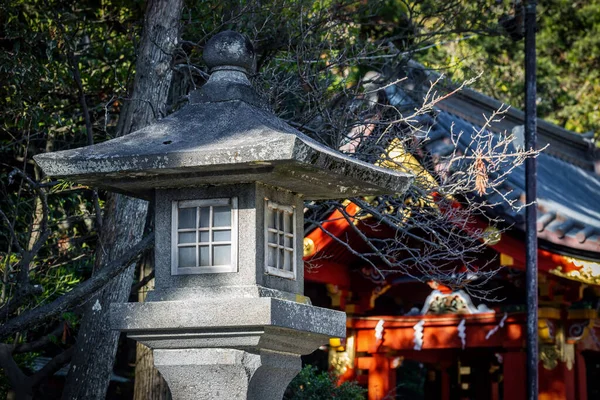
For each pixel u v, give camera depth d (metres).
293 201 4.79
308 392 10.45
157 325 4.38
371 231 10.95
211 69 4.87
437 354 14.13
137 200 7.66
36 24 9.46
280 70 9.76
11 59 8.99
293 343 4.70
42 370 8.13
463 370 14.85
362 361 12.30
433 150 10.38
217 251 4.45
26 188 10.34
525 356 11.00
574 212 10.56
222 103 4.68
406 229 9.24
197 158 4.12
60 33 9.33
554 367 10.77
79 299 6.16
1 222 10.37
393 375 12.31
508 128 14.38
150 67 7.89
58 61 10.27
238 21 9.40
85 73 10.41
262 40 9.52
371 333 12.23
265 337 4.42
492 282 11.65
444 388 15.14
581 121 22.08
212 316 4.29
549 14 22.61
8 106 9.43
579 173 15.45
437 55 17.89
